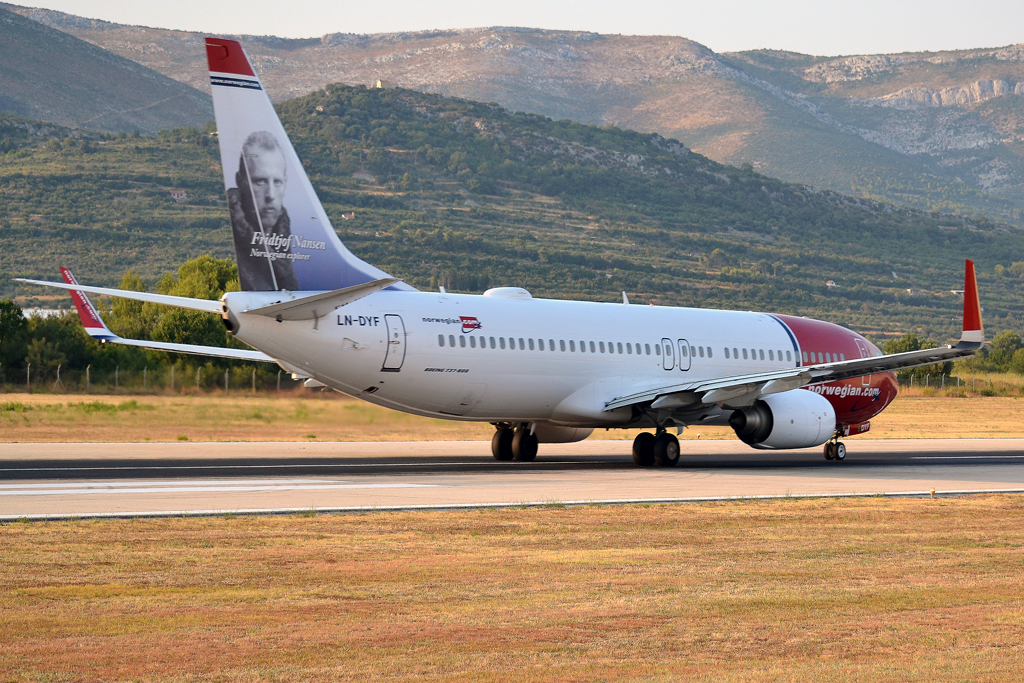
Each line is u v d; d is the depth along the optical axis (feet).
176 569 149.89
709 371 377.09
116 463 307.37
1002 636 119.14
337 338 296.10
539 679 101.30
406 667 104.47
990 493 266.57
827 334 417.90
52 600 130.11
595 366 346.33
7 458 319.47
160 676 100.63
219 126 286.25
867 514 223.30
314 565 154.30
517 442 359.25
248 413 523.29
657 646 113.29
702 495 252.01
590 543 178.60
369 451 384.68
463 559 160.76
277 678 100.53
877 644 115.55
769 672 104.53
